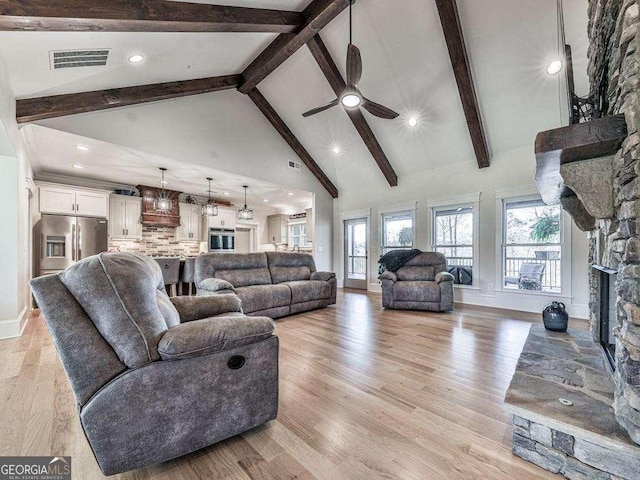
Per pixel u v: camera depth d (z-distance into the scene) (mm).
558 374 1757
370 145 5652
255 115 5891
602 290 2141
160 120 4477
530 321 3867
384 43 3977
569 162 1474
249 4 3053
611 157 1385
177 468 1285
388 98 4734
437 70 4074
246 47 4023
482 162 4910
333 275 4957
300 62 4730
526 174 4555
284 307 4180
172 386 1246
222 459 1340
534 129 4312
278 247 9523
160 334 1264
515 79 3850
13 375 2205
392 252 5375
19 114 3066
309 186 7098
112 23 2264
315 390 1996
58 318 1131
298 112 5750
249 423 1466
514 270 4805
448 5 3229
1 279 3139
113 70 3207
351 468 1289
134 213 6203
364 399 1877
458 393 1952
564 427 1235
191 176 5676
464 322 3840
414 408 1771
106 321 1171
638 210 1130
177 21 2568
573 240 4129
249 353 1456
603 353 2041
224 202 8078
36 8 1938
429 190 5812
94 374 1146
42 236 4688
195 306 2184
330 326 3670
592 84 2105
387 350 2777
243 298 3740
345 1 3178
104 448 1129
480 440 1479
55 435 1491
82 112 3506
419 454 1377
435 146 5309
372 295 6250
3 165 3182
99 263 1207
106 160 4680
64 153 4332
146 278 1311
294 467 1294
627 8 1203
